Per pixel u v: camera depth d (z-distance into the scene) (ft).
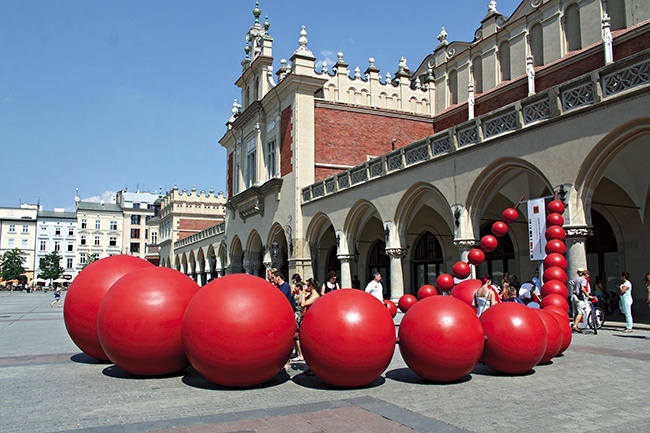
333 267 106.52
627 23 64.34
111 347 28.53
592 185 44.60
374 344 25.70
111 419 20.89
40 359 36.91
